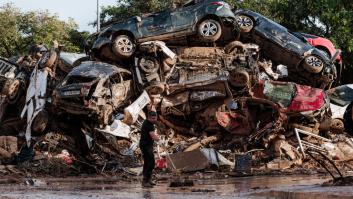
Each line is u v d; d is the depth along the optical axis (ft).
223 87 86.89
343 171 64.18
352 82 146.20
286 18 144.46
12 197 35.01
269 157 76.84
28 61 97.91
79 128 81.41
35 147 79.82
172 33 89.97
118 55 88.69
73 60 94.07
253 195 33.53
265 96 86.63
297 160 75.92
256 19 95.14
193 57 90.02
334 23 137.39
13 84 94.79
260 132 82.28
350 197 25.43
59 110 80.43
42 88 84.17
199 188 42.60
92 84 79.92
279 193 30.83
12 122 96.68
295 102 86.33
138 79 87.20
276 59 96.63
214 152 69.51
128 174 67.51
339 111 98.37
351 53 139.23
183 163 68.64
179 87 87.97
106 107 81.00
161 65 88.02
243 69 85.05
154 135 46.62
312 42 106.42
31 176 64.44
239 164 67.41
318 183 40.27
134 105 83.56
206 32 90.27
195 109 88.48
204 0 91.09
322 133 90.53
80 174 68.54
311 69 94.17
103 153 77.66
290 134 85.76
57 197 35.17
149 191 40.68
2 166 69.82
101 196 36.01
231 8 96.89
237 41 91.40
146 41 89.40
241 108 86.48
